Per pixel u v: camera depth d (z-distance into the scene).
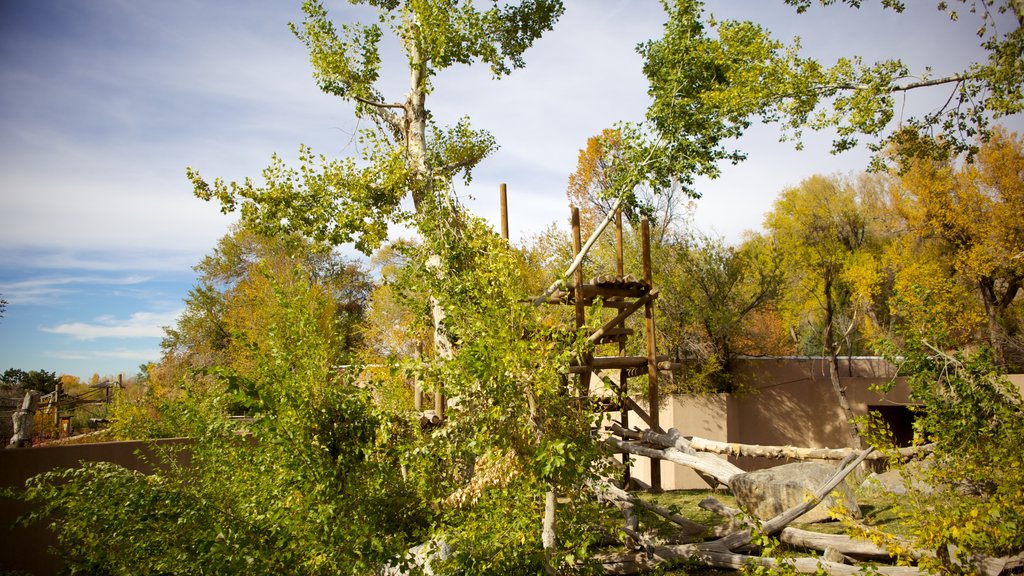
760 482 9.63
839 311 24.48
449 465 6.02
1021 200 23.42
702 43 13.03
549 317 5.97
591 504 5.86
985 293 23.42
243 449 5.68
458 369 5.32
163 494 4.98
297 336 5.27
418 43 13.10
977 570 5.99
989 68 12.01
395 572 5.41
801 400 21.38
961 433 6.02
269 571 4.66
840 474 8.66
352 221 12.55
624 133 12.66
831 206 24.22
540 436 5.29
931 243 25.66
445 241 7.20
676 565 7.38
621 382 14.66
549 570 5.09
